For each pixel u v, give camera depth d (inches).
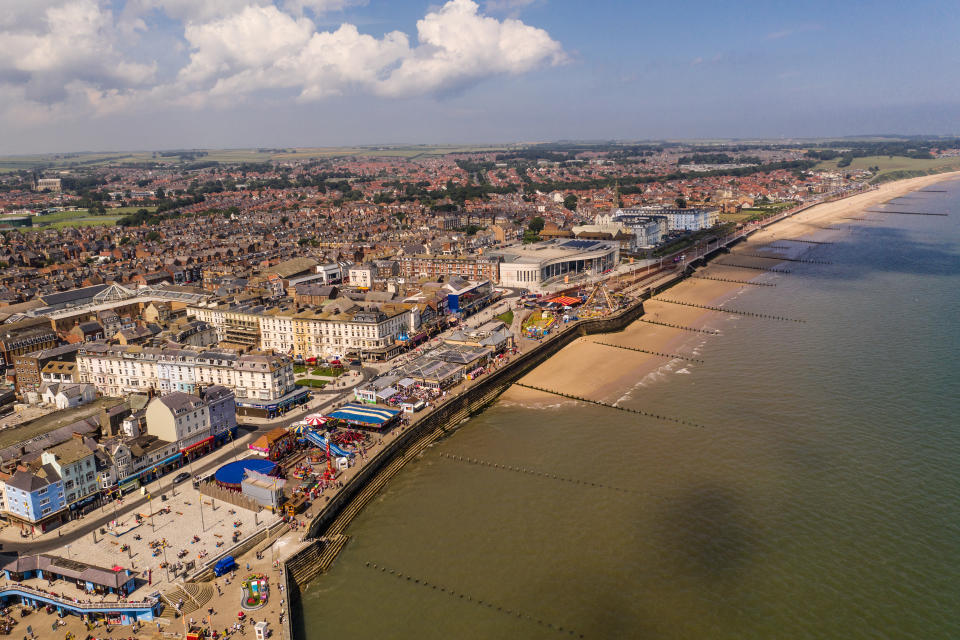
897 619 4394.7
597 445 7042.3
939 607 4483.3
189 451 6560.0
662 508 5757.9
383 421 7027.6
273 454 6658.5
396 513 5905.5
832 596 4621.1
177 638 4215.1
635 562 5054.1
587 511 5772.6
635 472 6402.6
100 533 5344.5
